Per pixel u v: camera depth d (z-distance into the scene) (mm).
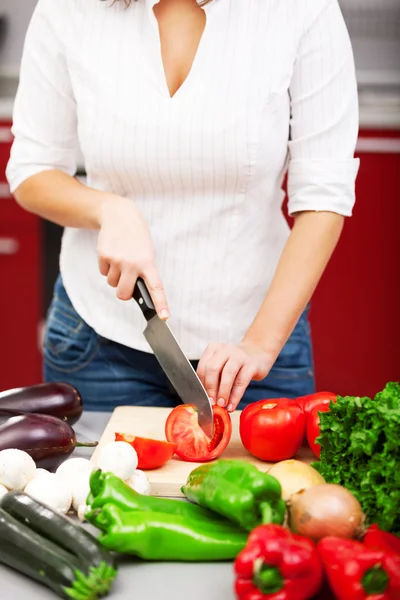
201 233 1570
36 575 875
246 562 805
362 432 974
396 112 3064
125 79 1518
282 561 804
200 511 966
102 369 1635
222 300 1595
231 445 1317
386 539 872
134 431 1339
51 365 1693
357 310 3172
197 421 1274
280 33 1489
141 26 1511
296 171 1518
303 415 1233
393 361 3193
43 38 1560
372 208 3107
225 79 1498
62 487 1018
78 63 1529
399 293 3148
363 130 3066
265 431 1212
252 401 1620
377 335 3180
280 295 1412
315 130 1504
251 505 897
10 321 3256
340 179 1483
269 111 1508
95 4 1531
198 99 1502
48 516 906
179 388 1328
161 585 889
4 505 941
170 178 1536
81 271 1638
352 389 3221
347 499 887
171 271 1594
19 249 3209
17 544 888
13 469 1026
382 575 800
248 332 1393
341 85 1498
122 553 952
